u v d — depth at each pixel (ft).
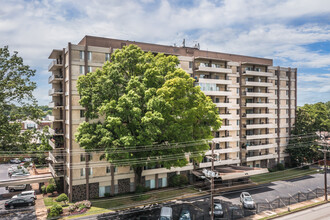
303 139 193.47
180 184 143.84
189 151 116.37
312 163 203.92
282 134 198.49
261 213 107.04
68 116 123.03
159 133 104.06
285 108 201.67
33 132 109.19
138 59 117.29
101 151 120.37
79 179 120.98
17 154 116.26
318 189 139.95
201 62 166.20
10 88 104.01
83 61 123.95
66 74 126.72
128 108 105.29
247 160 176.86
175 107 114.42
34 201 119.85
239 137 176.24
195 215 104.01
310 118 205.77
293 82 207.10
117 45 137.08
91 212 106.83
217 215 101.35
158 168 139.03
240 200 121.60
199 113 116.37
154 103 103.55
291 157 197.57
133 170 132.67
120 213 106.11
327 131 211.82
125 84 116.47
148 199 123.13
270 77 194.08
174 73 117.50
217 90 168.96
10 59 105.70
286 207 114.52
